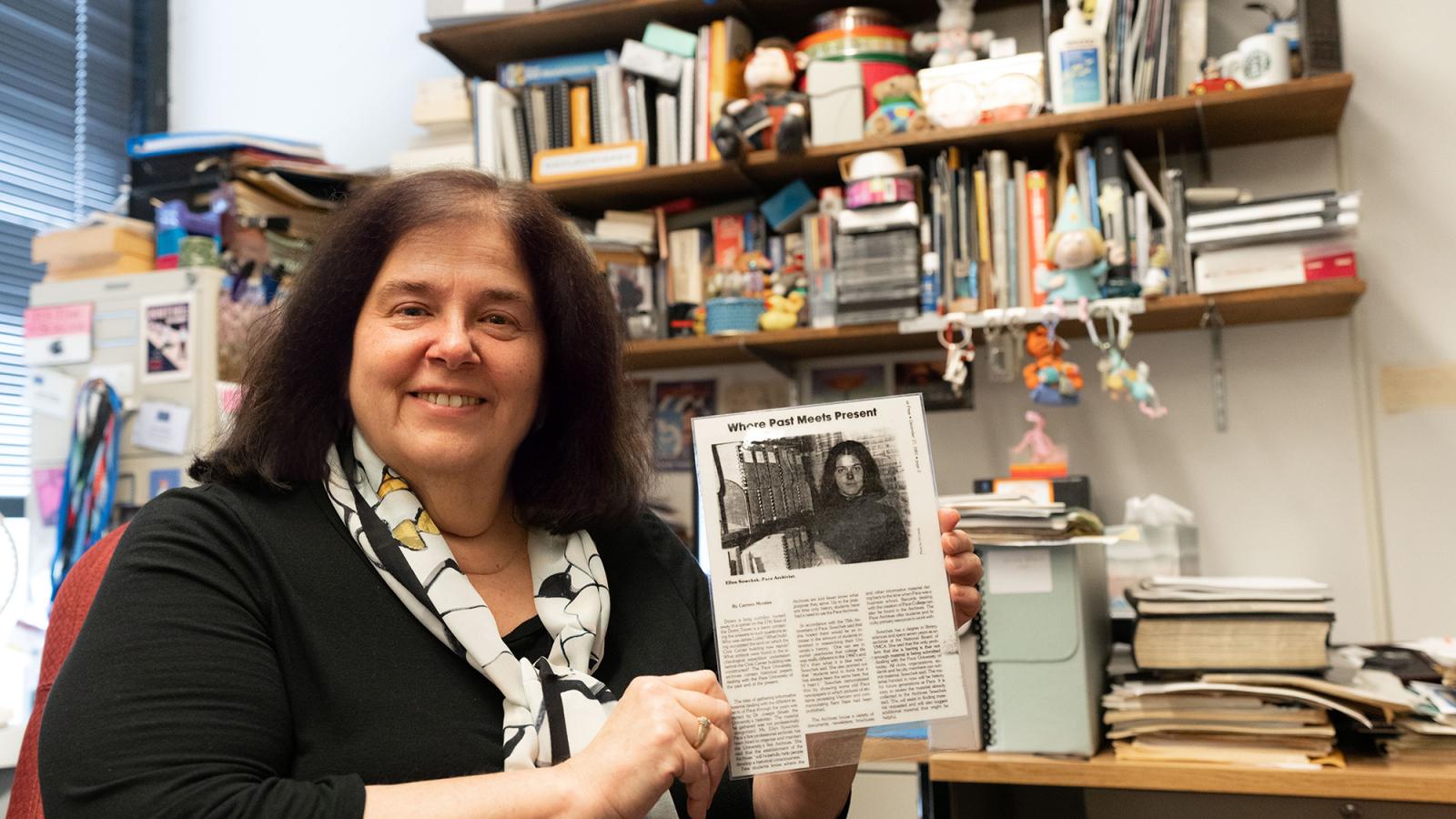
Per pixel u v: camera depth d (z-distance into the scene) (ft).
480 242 3.29
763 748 2.96
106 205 9.49
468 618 3.02
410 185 3.37
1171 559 6.45
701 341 7.21
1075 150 6.82
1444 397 6.68
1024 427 7.44
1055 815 6.47
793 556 3.09
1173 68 6.58
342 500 3.14
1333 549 6.81
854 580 3.07
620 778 2.61
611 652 3.41
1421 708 4.93
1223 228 6.23
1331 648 6.09
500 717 3.02
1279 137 7.01
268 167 7.80
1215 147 7.15
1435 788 4.73
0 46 8.66
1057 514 5.42
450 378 3.17
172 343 7.18
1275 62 6.38
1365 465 6.77
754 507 3.12
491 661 2.99
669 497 8.04
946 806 5.34
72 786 2.44
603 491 3.63
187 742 2.54
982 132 6.70
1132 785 5.11
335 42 9.50
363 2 9.46
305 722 2.86
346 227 3.28
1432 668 5.41
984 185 6.83
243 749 2.64
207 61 9.85
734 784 3.60
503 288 3.27
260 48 9.70
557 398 3.62
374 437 3.23
